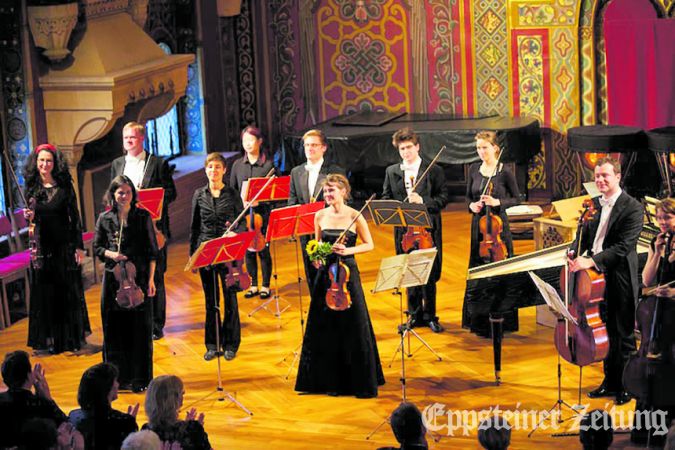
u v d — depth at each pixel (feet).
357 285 24.53
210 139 44.42
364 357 24.56
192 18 43.16
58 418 18.19
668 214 20.71
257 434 22.82
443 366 26.35
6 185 34.27
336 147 39.32
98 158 36.83
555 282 24.21
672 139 35.19
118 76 33.58
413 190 27.53
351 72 44.75
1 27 33.42
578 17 40.68
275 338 28.81
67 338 28.40
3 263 31.17
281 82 45.65
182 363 27.35
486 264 26.07
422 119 42.22
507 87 42.50
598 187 22.58
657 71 40.01
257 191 29.40
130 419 17.76
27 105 33.81
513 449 21.56
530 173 42.63
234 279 26.78
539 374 25.58
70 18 33.14
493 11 42.04
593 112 41.50
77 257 28.40
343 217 24.50
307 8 44.62
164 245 29.01
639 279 24.47
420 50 43.57
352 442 22.17
